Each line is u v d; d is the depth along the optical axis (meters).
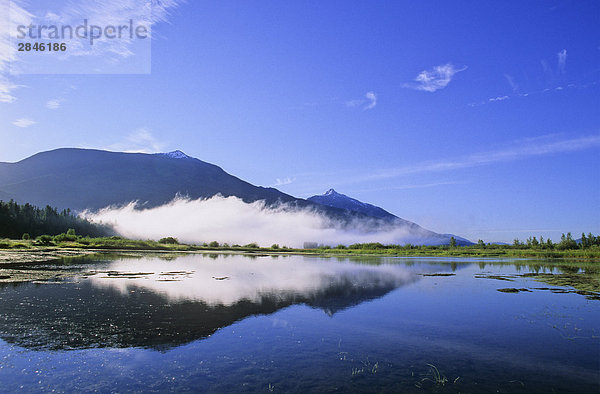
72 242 111.25
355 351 15.38
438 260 83.69
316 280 39.12
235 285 33.28
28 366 12.80
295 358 14.37
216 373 12.62
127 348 14.95
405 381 12.28
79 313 20.45
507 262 75.75
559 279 41.47
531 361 14.45
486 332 18.64
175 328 17.97
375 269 55.56
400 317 21.78
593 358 14.84
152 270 45.25
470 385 12.03
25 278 33.56
